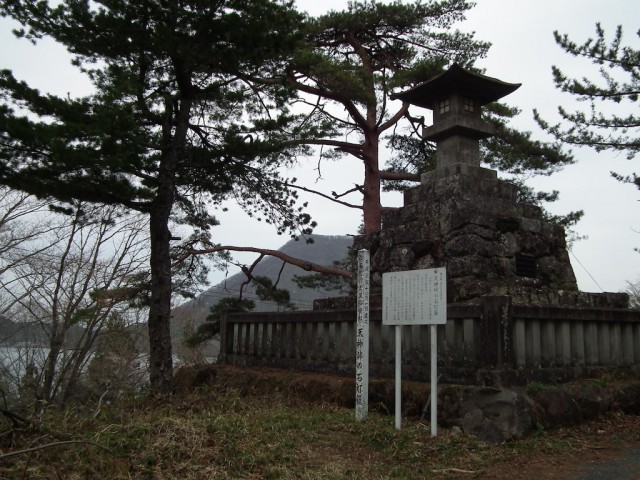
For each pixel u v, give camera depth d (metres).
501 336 6.49
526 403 6.14
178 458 4.82
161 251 8.79
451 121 9.51
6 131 6.98
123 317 15.02
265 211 11.90
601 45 12.49
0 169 7.43
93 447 4.73
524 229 9.18
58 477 4.18
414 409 6.95
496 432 5.89
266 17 8.30
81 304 13.97
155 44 8.12
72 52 8.68
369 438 6.03
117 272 14.19
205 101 10.16
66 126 6.97
